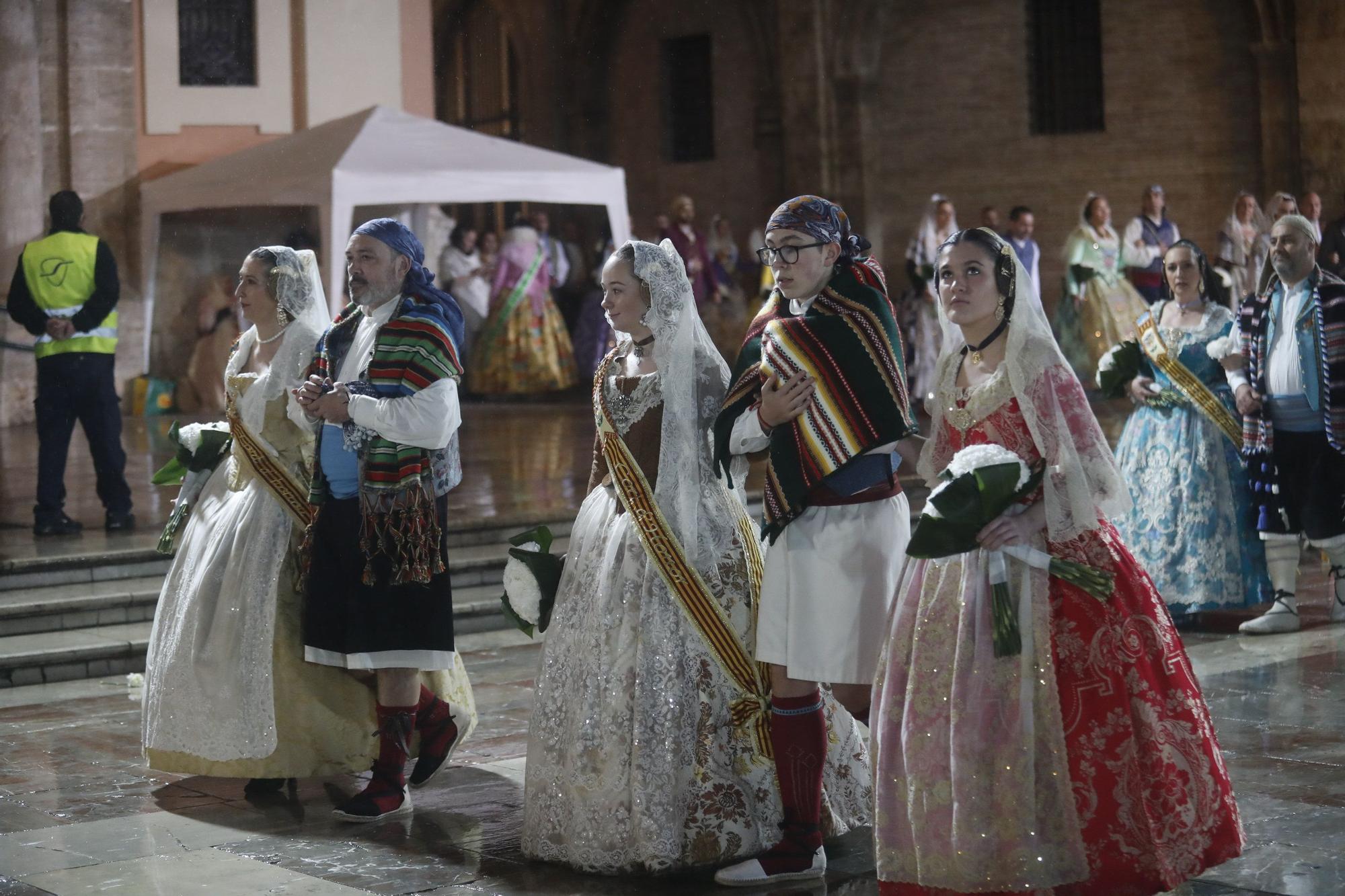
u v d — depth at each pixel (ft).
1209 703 18.08
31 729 19.19
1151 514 22.93
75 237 28.35
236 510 15.90
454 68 79.82
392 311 14.96
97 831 14.76
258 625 15.48
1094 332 51.03
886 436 12.30
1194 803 10.99
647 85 71.92
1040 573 11.20
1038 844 10.85
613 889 12.70
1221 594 22.57
